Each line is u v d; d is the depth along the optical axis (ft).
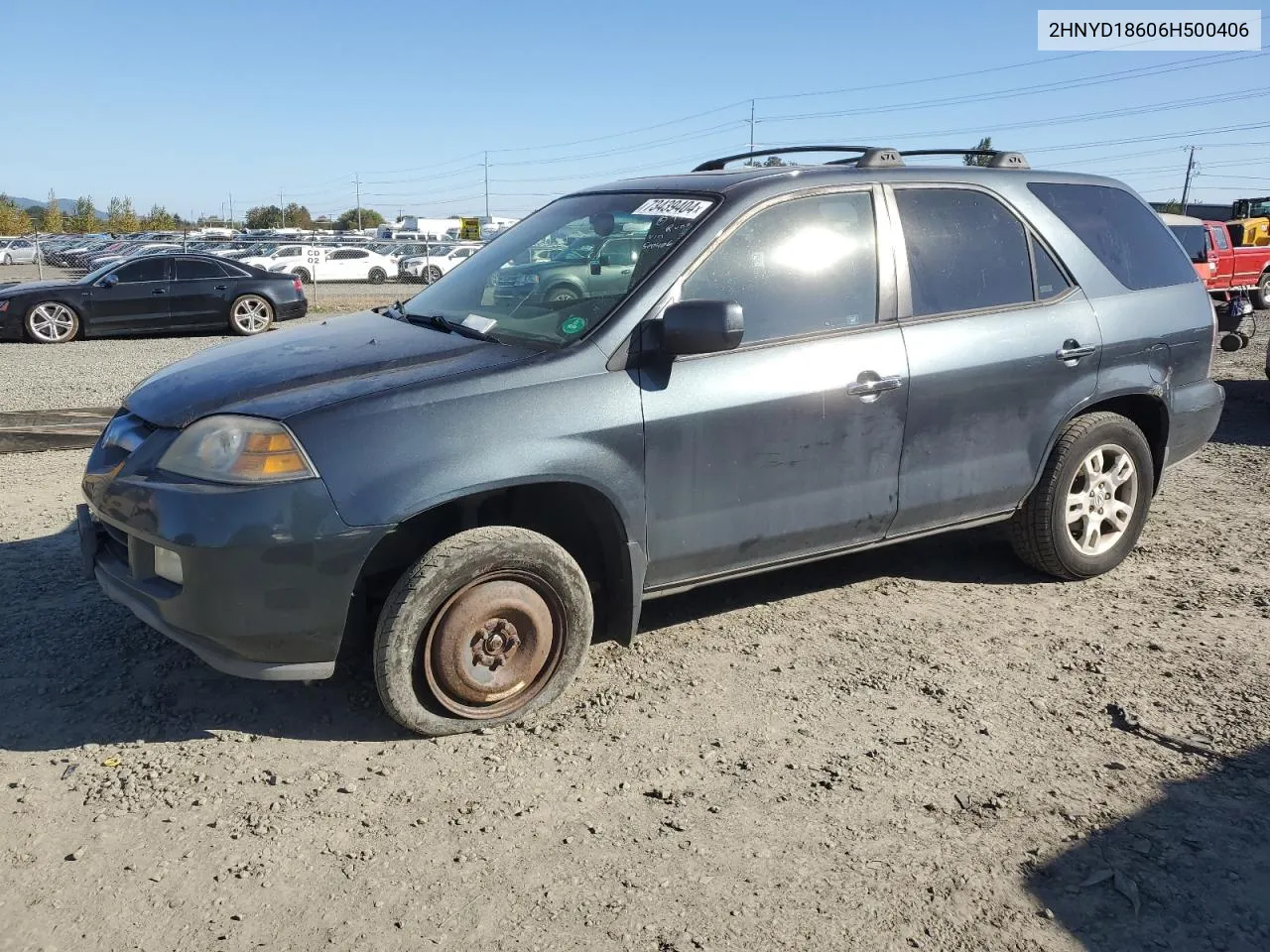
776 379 12.19
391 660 10.45
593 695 12.03
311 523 9.91
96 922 8.09
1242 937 8.13
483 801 9.85
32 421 25.12
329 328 13.60
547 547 11.09
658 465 11.56
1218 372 38.63
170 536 10.00
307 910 8.27
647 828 9.43
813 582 15.75
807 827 9.46
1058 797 9.98
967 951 7.93
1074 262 15.10
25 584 14.93
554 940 7.97
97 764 10.38
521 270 13.37
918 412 13.34
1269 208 91.76
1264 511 19.79
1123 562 16.75
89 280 51.80
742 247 12.30
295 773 10.29
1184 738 11.10
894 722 11.46
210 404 10.70
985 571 16.26
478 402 10.64
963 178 14.42
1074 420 15.17
